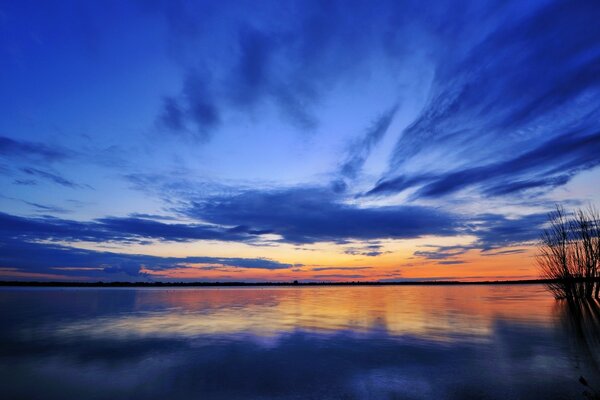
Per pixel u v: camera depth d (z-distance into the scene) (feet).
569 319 47.67
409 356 27.76
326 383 21.52
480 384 20.94
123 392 20.15
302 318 51.60
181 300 96.07
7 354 29.12
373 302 82.28
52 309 68.23
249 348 31.07
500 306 68.33
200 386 21.16
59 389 20.77
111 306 74.95
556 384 20.74
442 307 67.67
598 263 71.51
